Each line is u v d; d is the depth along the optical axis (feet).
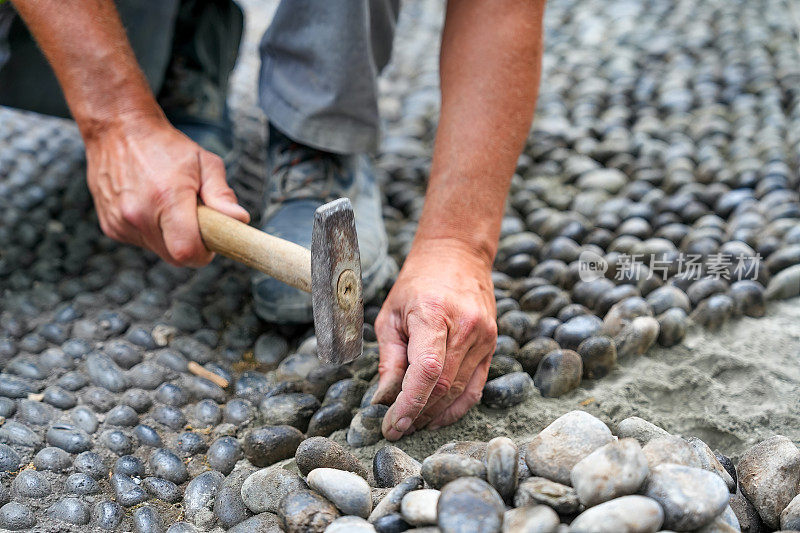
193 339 5.05
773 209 5.69
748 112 6.91
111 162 4.42
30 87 5.72
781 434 4.10
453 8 4.55
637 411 4.29
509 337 4.68
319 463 3.72
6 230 5.86
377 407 4.09
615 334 4.70
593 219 5.94
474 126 4.25
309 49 4.90
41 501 3.75
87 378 4.66
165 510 3.81
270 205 5.41
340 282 3.27
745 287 4.99
